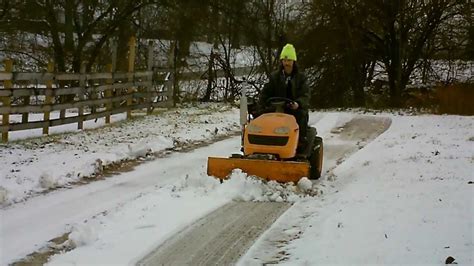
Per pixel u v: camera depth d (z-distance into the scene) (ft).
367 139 47.78
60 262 19.24
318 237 20.89
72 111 69.46
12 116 62.80
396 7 85.81
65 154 37.29
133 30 83.97
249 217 24.32
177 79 84.53
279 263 18.85
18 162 34.40
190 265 19.02
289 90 32.12
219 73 91.30
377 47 90.89
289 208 25.67
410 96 86.99
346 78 89.15
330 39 88.12
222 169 29.43
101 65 81.71
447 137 44.11
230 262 19.29
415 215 21.44
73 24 78.18
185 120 58.49
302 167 28.50
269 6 91.20
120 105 63.31
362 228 20.90
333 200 26.21
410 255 17.69
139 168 35.12
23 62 76.74
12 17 70.85
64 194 28.37
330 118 61.31
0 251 20.33
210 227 22.97
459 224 19.81
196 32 86.12
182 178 30.99
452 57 88.84
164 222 23.49
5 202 26.23
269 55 91.97
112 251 20.25
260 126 30.04
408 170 29.99
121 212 24.84
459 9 85.87
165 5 78.59
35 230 22.74
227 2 86.12
